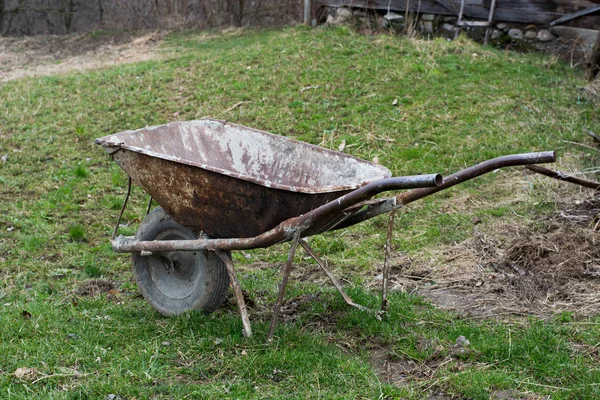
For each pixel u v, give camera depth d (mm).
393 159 9305
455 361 4859
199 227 5262
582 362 4766
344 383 4547
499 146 9320
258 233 5090
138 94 11969
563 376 4605
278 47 13516
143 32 18188
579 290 5883
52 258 7043
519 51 13438
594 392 4402
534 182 8117
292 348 4941
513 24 13477
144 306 5844
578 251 6406
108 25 19281
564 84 11477
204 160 5746
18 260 6906
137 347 4996
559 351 4910
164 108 11383
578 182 5270
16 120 11203
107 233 7750
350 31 14023
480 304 5801
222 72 12602
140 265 5664
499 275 6254
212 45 15219
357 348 5070
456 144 9547
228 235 5215
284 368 4703
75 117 11180
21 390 4434
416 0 14086
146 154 5086
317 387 4492
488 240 6895
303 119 10641
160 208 5566
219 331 5152
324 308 5637
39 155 9898
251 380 4586
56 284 6336
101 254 7160
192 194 5082
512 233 6973
